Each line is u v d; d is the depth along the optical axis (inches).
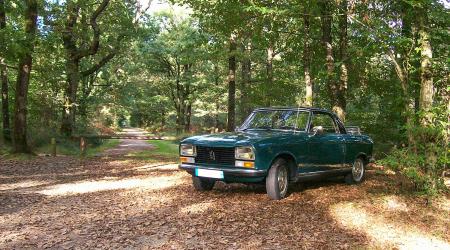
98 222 246.7
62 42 849.5
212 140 299.6
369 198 299.0
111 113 2070.6
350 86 592.4
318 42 557.6
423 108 315.6
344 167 349.4
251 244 205.8
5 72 826.2
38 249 202.1
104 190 352.5
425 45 319.9
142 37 1013.8
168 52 1304.1
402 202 288.0
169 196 316.5
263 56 945.5
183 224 239.0
